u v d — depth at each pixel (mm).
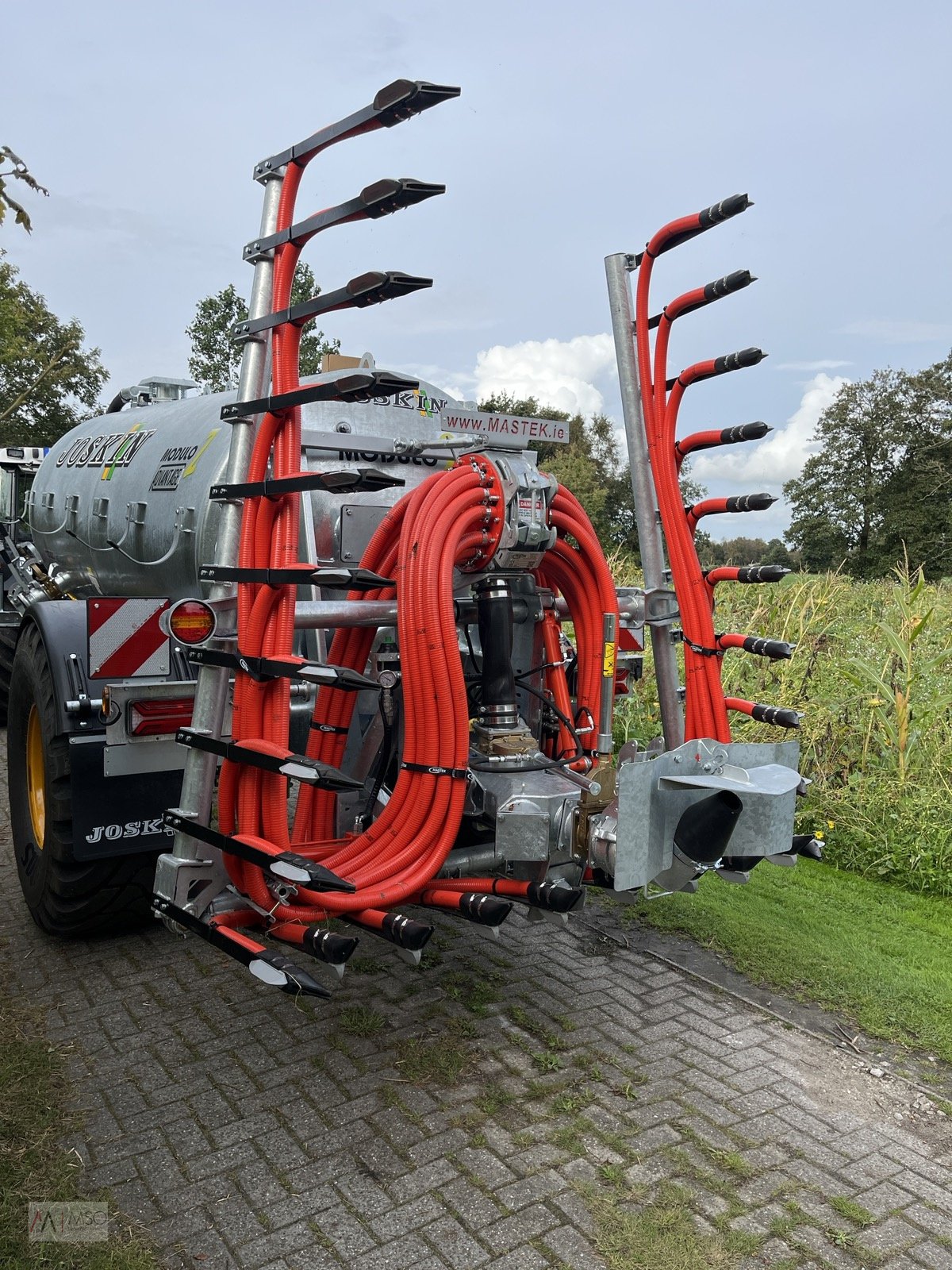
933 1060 2863
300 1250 2014
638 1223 2107
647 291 3062
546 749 3422
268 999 3127
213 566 2508
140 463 4301
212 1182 2223
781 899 4164
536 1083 2664
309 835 3020
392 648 3123
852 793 4945
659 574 3193
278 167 2508
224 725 2613
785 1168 2324
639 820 2434
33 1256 1963
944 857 4371
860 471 46781
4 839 4645
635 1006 3137
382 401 3904
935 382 45500
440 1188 2217
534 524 2756
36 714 3652
